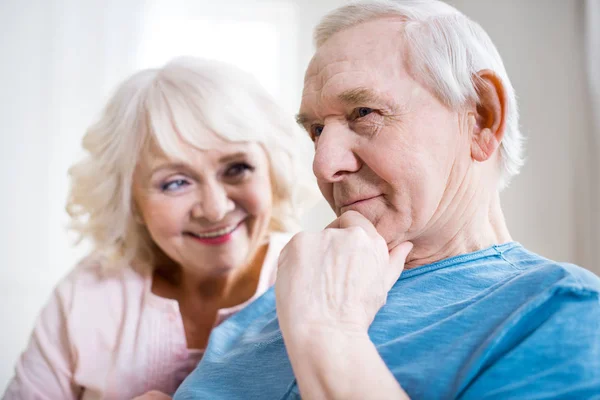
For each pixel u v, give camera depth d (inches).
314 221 81.1
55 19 84.6
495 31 69.3
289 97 86.5
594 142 59.1
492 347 22.0
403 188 27.4
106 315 47.9
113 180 48.3
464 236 29.7
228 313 48.0
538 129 64.0
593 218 59.4
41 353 47.5
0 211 83.9
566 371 21.2
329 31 30.4
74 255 85.8
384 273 25.7
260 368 29.9
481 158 28.6
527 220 64.5
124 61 85.7
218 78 46.6
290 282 24.5
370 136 27.8
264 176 48.2
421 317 26.4
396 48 27.7
